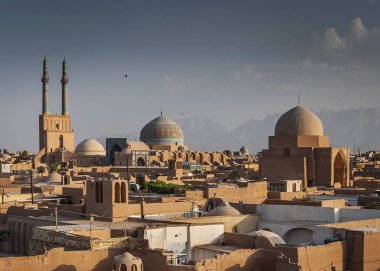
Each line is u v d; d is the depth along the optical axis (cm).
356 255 4078
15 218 5550
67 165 14512
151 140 16725
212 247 4284
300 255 3797
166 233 4231
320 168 9294
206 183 8081
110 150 15975
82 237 3841
